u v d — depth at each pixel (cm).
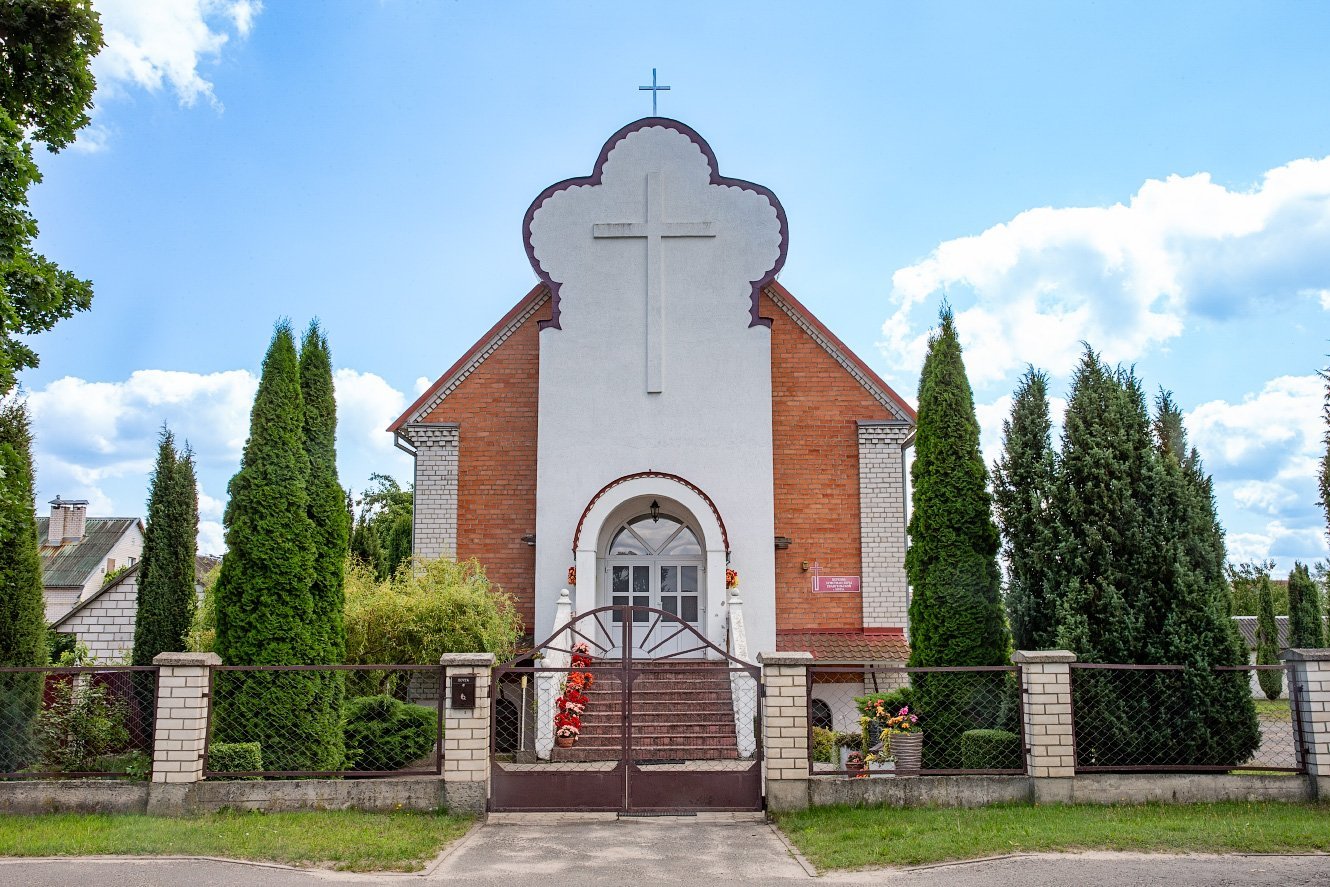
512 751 1705
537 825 1087
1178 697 1164
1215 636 1181
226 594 1288
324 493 1355
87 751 1369
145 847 936
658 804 1136
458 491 2014
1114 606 1193
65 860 905
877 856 908
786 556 1994
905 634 1958
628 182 2012
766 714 1134
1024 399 1344
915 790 1110
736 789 1142
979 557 1376
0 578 1344
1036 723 1105
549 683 1585
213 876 856
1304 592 3178
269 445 1319
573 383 1934
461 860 932
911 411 2030
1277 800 1090
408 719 1518
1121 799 1092
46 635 1413
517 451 2028
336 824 1040
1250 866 860
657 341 1942
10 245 1145
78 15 1252
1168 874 836
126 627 2223
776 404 2044
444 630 1602
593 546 1845
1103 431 1257
